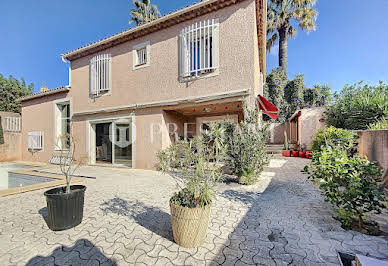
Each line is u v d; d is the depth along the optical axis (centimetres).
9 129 1429
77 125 1180
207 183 303
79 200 351
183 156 322
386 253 249
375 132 508
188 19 852
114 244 286
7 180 980
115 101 1048
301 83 1930
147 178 752
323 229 316
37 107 1384
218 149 338
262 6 770
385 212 372
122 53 1036
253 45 720
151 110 938
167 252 264
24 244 289
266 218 363
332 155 338
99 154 1145
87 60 1160
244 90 711
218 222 350
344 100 1104
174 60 881
